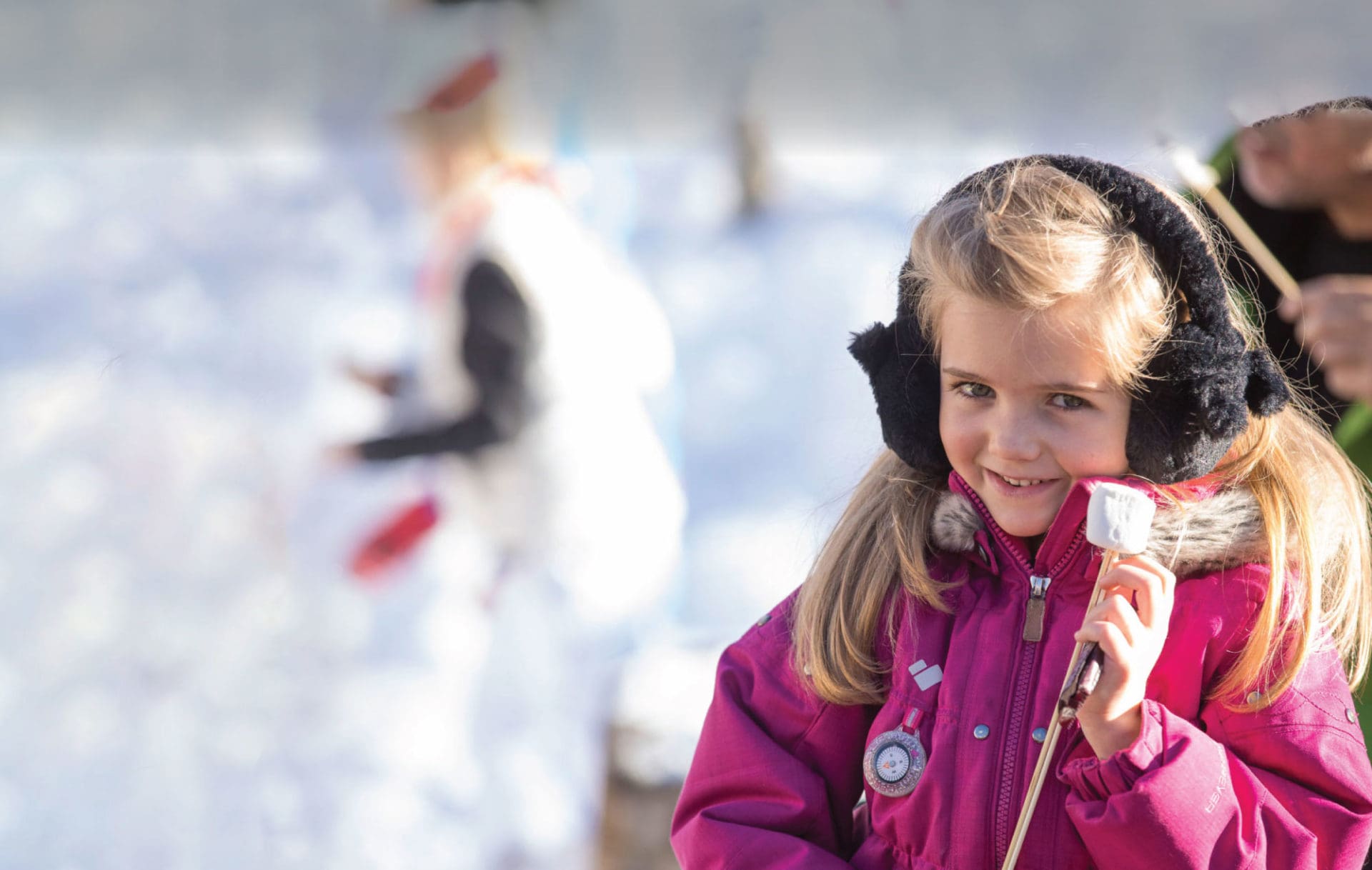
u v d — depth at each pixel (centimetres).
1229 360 310
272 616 845
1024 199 319
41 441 948
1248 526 332
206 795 802
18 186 1138
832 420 1098
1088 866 320
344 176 957
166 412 922
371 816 771
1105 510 302
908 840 337
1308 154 398
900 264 389
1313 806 313
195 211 1077
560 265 672
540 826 754
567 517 733
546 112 677
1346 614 354
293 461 845
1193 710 327
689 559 918
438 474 746
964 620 350
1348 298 379
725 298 1184
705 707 736
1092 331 308
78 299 1049
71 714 848
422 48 662
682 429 1067
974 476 336
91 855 769
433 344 695
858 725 366
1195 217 356
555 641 755
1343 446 403
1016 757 328
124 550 891
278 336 907
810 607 369
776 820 355
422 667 800
